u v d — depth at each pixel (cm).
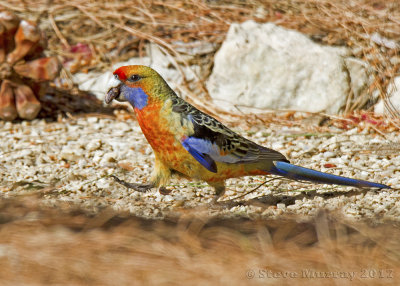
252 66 1372
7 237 651
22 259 592
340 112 1334
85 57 1536
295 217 805
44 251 612
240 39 1392
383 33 1492
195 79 1434
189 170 848
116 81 832
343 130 1271
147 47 1530
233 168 856
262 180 998
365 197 895
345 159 1085
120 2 1656
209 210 850
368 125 1259
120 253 614
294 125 1299
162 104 820
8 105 1272
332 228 734
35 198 870
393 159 1074
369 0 1630
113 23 1597
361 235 705
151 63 1484
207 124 834
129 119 1344
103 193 933
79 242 640
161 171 870
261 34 1409
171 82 1412
